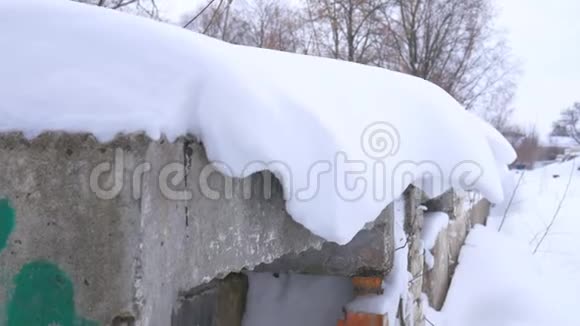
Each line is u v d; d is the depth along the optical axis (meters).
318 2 12.54
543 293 4.64
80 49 1.25
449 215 4.79
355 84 2.22
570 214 11.82
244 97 1.36
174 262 1.24
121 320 1.12
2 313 1.17
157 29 1.35
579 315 4.32
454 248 4.98
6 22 1.27
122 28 1.30
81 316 1.14
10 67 1.23
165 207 1.21
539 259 6.76
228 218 1.44
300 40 12.65
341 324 2.51
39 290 1.16
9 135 1.17
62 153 1.16
